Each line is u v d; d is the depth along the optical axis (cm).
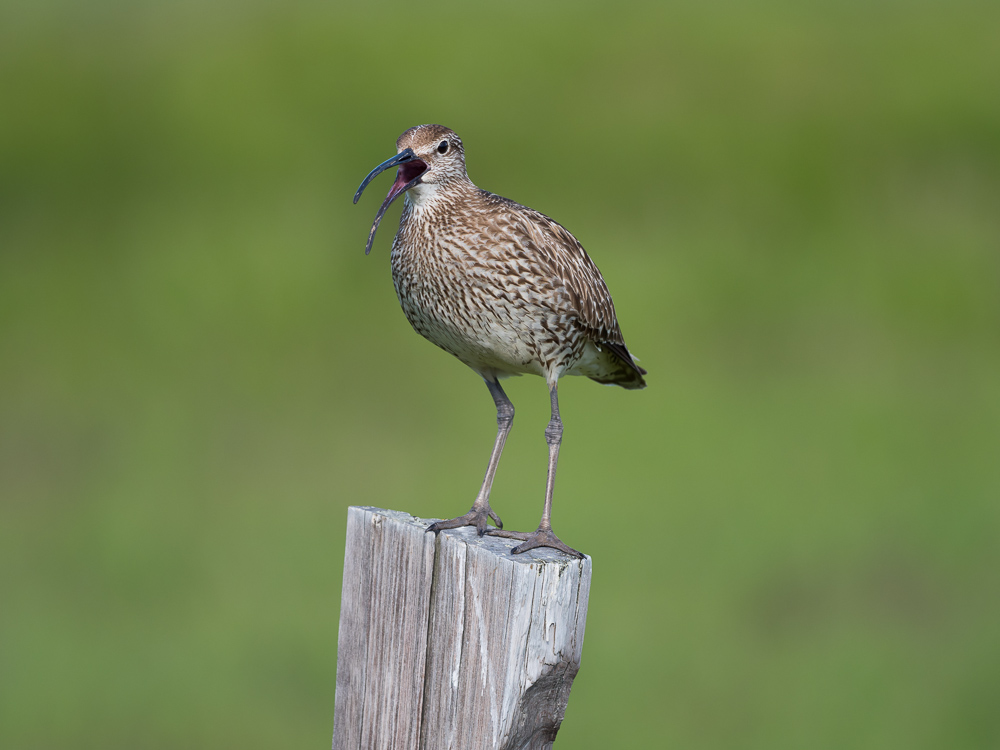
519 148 2683
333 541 1278
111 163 2727
